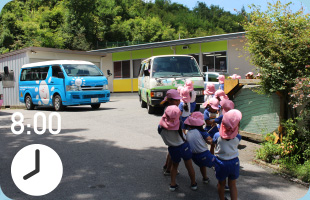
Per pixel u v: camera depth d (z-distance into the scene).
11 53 18.16
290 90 6.09
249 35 6.43
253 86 7.07
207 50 20.64
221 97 5.75
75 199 4.17
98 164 5.62
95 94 13.24
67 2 55.25
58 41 47.88
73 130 8.73
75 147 6.82
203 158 4.54
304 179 4.98
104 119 10.59
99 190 4.46
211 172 5.36
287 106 6.43
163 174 5.15
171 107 4.39
